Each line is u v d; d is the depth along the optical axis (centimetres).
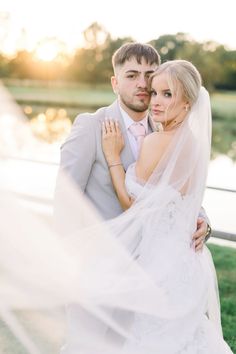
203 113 260
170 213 255
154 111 261
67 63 3025
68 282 219
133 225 253
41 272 208
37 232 208
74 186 260
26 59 2627
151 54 269
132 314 245
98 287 232
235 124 2305
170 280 249
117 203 270
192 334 250
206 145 261
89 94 3095
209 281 269
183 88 255
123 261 243
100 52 3130
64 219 250
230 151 1698
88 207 260
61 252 220
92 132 268
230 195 754
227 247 580
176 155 254
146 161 258
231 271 498
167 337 245
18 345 218
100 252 243
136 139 274
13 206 199
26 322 207
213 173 1052
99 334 232
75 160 263
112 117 273
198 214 272
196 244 265
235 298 438
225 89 2938
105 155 267
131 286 240
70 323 224
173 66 255
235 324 394
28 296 206
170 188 254
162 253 252
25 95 2714
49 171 367
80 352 225
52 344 214
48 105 2639
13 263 202
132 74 265
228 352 261
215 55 2955
